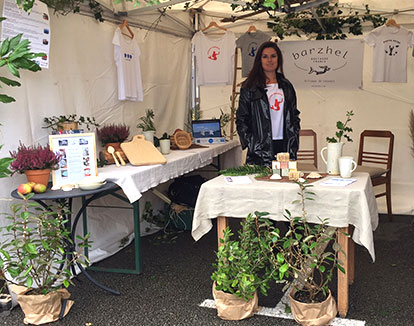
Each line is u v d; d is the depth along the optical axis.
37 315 2.71
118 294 3.11
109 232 4.12
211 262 3.78
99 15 3.77
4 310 2.88
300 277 2.61
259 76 3.66
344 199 2.50
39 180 2.76
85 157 3.02
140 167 3.37
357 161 5.26
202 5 4.81
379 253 3.94
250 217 2.62
